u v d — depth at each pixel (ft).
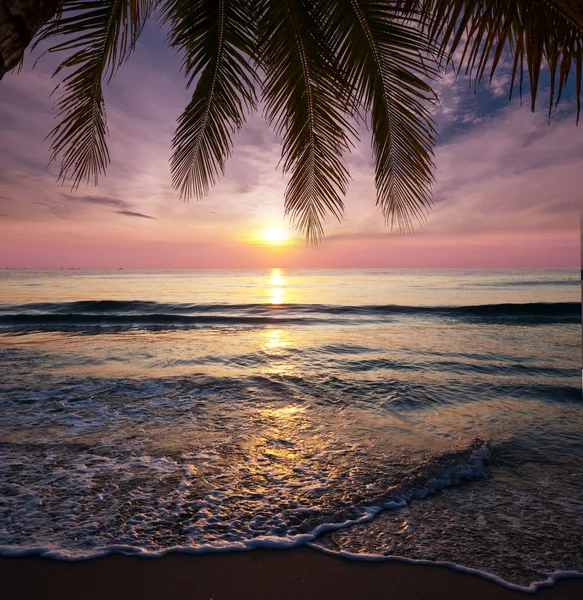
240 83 11.63
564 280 146.20
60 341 35.27
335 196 12.44
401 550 8.13
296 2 9.57
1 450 12.80
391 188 11.74
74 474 11.22
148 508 9.53
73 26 8.03
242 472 11.48
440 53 7.00
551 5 6.11
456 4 6.71
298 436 14.29
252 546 8.16
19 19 4.53
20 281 175.32
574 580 7.25
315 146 12.09
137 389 20.10
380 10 8.87
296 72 10.99
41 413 16.44
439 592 6.95
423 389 20.53
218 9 10.10
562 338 36.42
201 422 15.64
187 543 8.22
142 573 7.32
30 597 6.72
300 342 35.06
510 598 6.81
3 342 34.63
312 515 9.33
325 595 6.86
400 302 72.95
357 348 32.09
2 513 9.18
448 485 10.98
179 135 12.36
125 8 8.41
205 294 98.99
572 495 10.45
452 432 14.84
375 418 16.33
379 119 10.91
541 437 14.40
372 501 9.97
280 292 104.99
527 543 8.38
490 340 35.70
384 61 9.73
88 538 8.32
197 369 24.57
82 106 9.12
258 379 22.22
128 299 82.12
